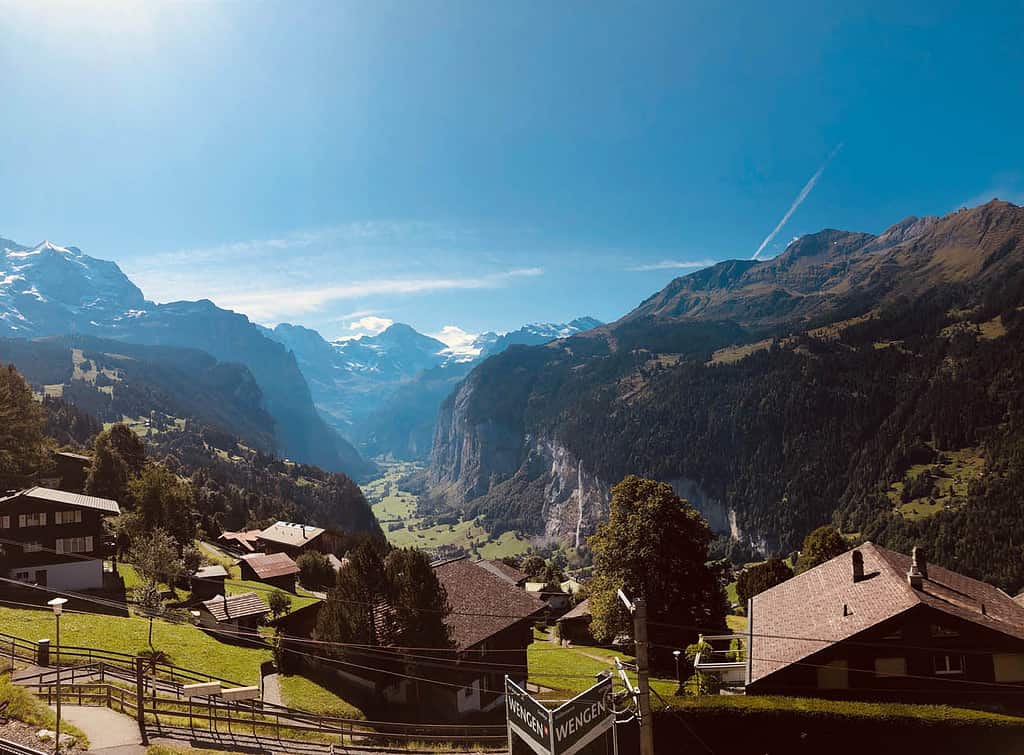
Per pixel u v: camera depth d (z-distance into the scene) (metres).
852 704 31.88
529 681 52.53
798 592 48.25
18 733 23.92
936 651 36.12
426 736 36.72
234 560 119.81
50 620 49.81
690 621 59.69
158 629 54.16
